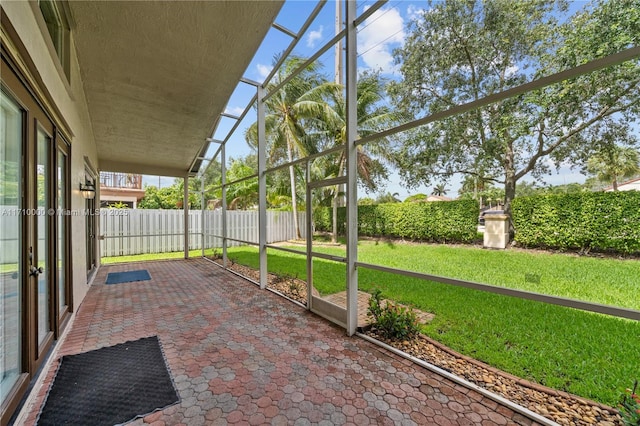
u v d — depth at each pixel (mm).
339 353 2662
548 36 4328
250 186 12914
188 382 2186
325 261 7062
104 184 13508
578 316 3332
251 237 9859
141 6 2744
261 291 4973
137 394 2031
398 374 2299
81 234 4223
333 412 1845
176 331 3197
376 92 8508
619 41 3174
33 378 2053
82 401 1953
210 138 6656
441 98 5734
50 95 2297
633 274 3307
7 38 1523
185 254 8969
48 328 2662
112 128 5812
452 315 3502
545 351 2586
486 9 4910
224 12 2877
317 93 9562
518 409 1838
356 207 3145
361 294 4570
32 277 2059
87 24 2979
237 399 1979
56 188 2748
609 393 1980
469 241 5625
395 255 6664
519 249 4504
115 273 6625
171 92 4445
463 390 2082
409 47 5926
